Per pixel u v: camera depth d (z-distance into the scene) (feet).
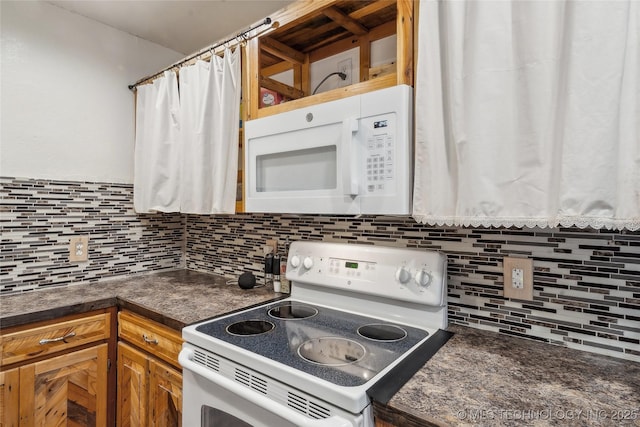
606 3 2.41
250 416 3.21
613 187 2.40
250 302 5.00
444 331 3.85
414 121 3.45
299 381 2.83
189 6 5.93
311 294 4.97
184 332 3.90
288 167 4.30
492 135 2.88
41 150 5.77
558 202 2.60
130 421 5.08
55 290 5.72
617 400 2.48
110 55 6.60
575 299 3.37
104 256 6.50
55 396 4.76
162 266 7.36
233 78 5.16
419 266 4.01
